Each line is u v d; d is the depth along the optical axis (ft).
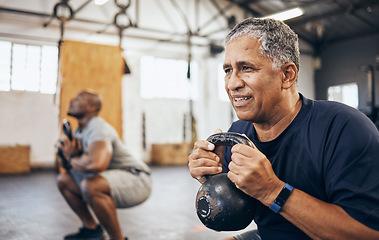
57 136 29.73
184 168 29.68
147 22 32.19
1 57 27.86
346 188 2.76
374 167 2.77
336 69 40.34
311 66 42.27
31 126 28.86
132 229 10.78
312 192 3.21
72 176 8.68
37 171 27.71
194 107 36.42
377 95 36.52
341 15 35.09
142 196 8.38
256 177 2.75
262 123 3.43
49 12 27.55
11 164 26.58
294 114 3.37
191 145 32.99
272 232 3.59
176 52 35.24
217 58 37.27
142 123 33.60
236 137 3.19
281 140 3.34
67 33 28.78
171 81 35.47
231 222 3.19
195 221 11.80
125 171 8.30
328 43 41.09
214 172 3.44
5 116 28.02
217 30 35.73
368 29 37.11
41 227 11.00
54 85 29.68
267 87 3.04
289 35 3.10
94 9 29.63
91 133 7.92
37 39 27.68
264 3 35.63
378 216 2.60
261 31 2.97
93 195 7.54
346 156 2.87
